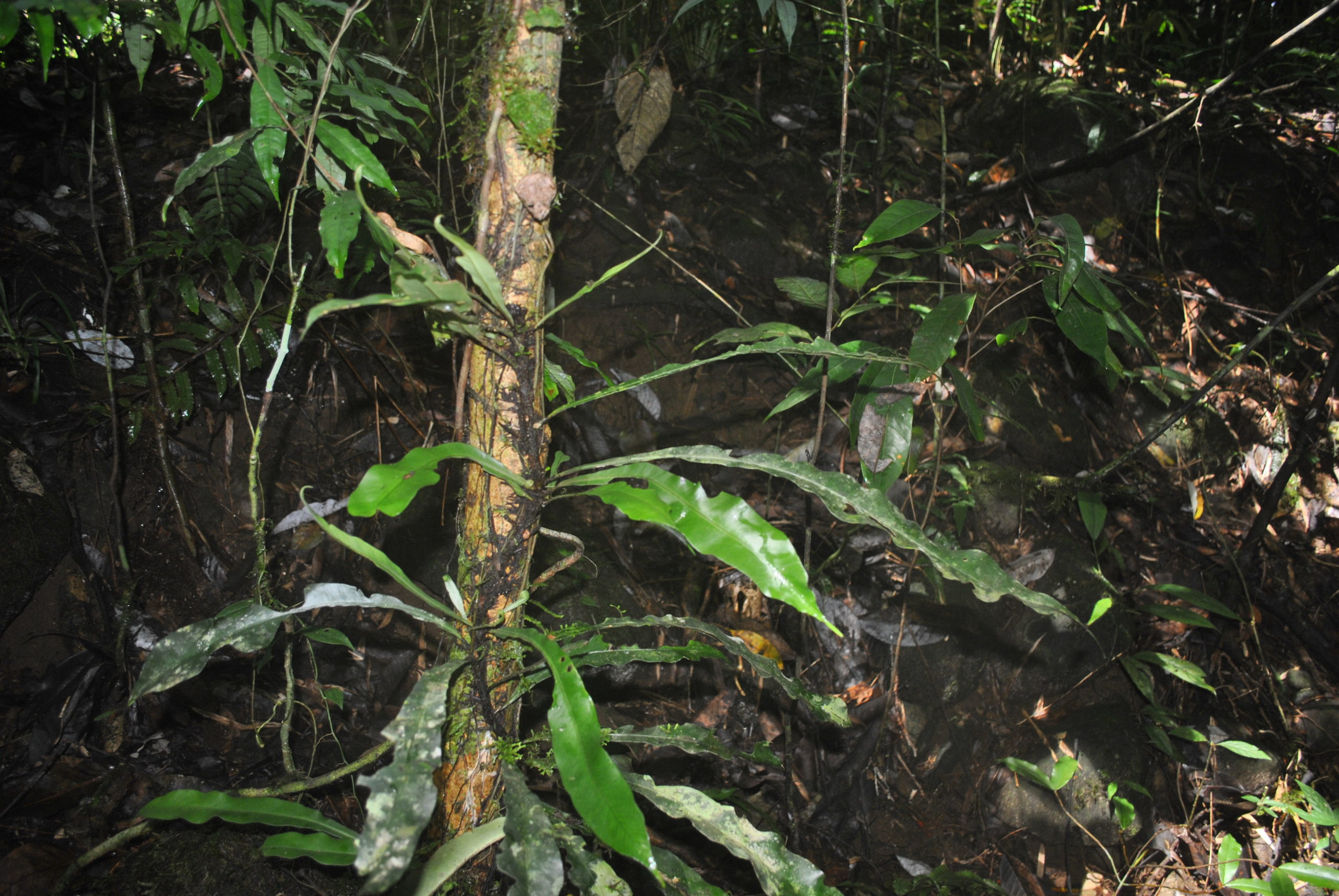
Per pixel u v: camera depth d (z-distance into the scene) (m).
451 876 1.07
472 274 0.81
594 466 1.02
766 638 2.24
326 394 2.17
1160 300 3.31
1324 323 3.41
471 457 0.95
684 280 2.70
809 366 2.11
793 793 2.05
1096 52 3.97
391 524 2.08
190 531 1.89
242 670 1.83
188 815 1.10
